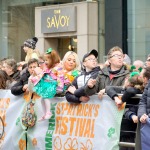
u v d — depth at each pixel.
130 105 6.63
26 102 7.95
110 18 21.19
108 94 6.74
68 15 22.41
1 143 8.34
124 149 6.71
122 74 7.21
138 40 20.53
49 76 7.48
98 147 6.90
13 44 25.28
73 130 7.25
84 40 21.91
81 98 7.10
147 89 6.30
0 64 11.22
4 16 25.73
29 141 7.84
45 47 23.47
